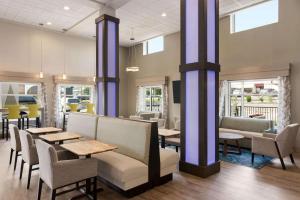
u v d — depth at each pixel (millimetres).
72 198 2854
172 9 6172
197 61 3619
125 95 10617
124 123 3566
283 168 4062
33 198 2879
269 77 5738
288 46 5473
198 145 3625
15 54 7445
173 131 4703
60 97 8516
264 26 5914
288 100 5430
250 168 4086
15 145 3936
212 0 3746
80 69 9039
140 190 3027
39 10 6273
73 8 6129
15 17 6836
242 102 6738
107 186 3271
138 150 3217
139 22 7188
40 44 7996
